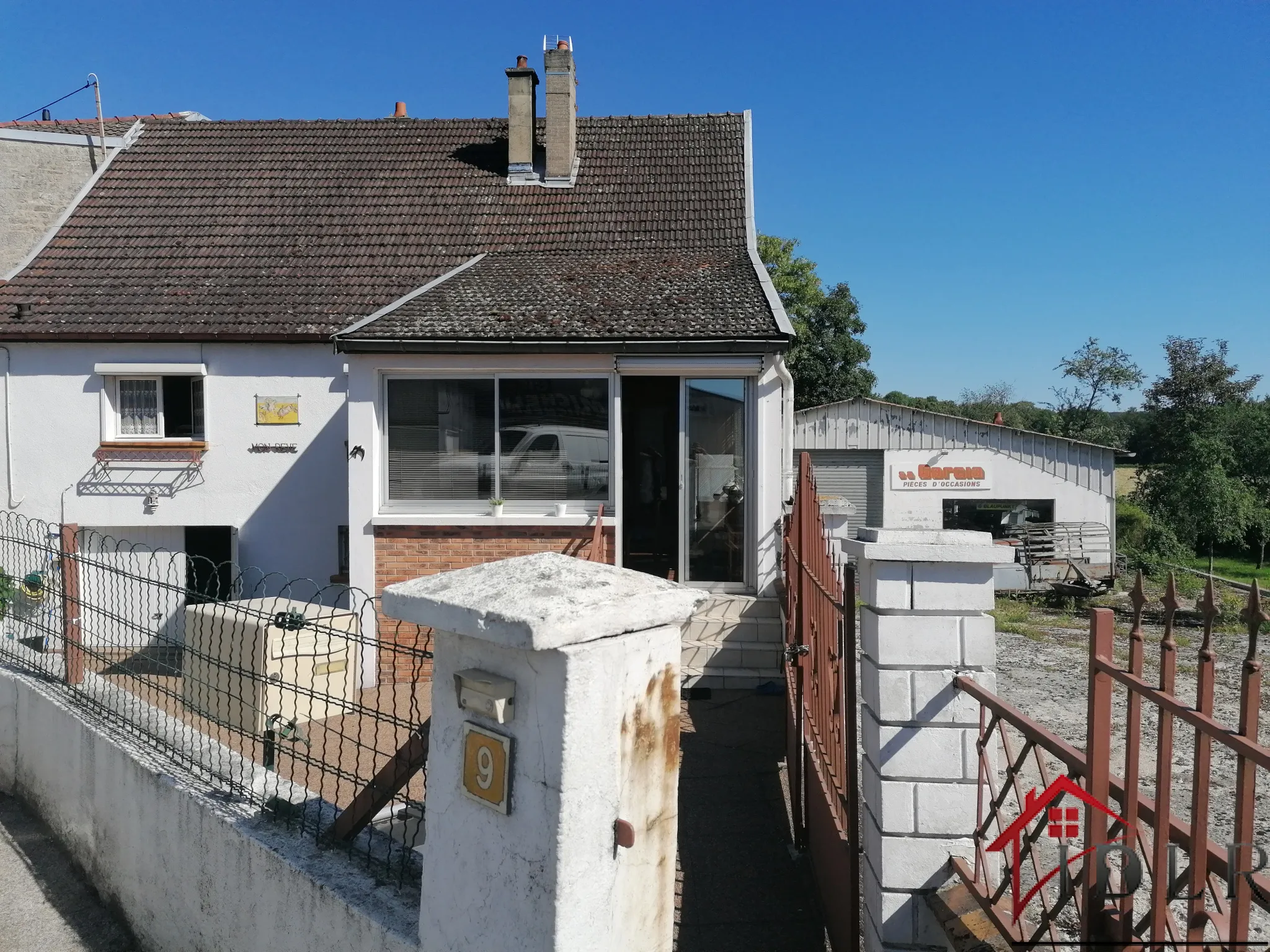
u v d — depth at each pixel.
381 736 6.42
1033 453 20.67
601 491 8.94
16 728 5.94
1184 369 28.22
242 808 3.80
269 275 11.77
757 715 7.61
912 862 3.18
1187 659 10.10
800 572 5.37
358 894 3.06
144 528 11.02
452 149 14.46
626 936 2.48
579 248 12.38
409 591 2.67
